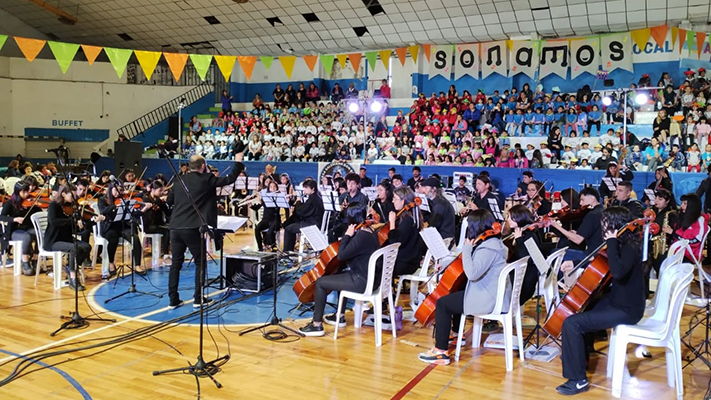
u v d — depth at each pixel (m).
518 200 11.36
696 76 15.91
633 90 15.45
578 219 6.69
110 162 20.61
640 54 16.98
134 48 23.33
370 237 5.50
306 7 18.86
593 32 17.25
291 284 7.96
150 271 8.73
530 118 16.48
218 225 7.34
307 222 9.08
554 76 18.02
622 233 4.41
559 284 6.22
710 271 9.04
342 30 19.75
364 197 8.41
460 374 4.77
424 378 4.67
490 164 15.44
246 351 5.27
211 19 20.62
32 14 21.67
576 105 16.38
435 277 6.51
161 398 4.23
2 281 7.95
